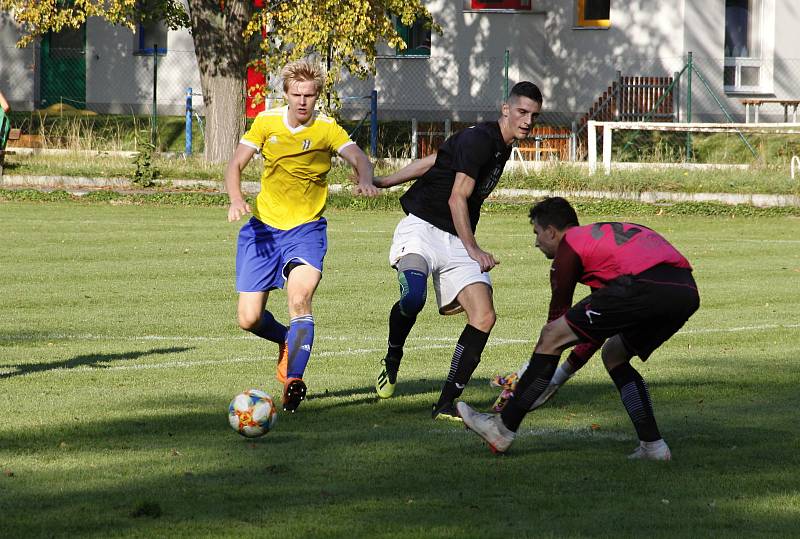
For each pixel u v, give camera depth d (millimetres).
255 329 20375
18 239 45938
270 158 19047
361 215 58312
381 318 30016
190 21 76188
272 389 21109
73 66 92375
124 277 36719
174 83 89750
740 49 82062
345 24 64188
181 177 68000
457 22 84625
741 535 12516
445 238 19422
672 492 14219
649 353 16031
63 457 15648
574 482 14641
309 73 18750
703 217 59688
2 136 68250
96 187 66250
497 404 18844
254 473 14891
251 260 19656
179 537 12211
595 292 15781
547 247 16266
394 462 15586
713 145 77125
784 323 29625
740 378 22375
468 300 19078
